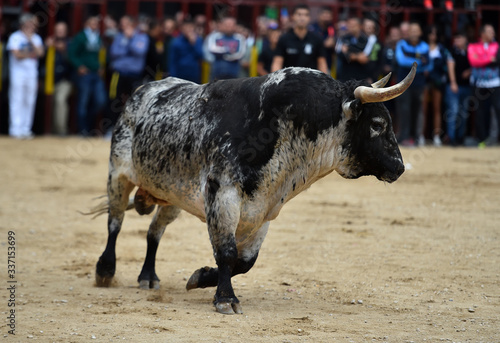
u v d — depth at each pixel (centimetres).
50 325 850
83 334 814
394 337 820
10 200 1756
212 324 858
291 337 812
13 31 3000
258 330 836
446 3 2864
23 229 1456
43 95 3028
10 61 2872
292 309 939
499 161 2467
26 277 1109
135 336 808
